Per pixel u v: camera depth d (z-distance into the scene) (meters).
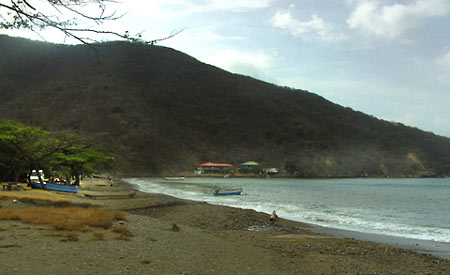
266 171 165.38
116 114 162.62
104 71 197.62
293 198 46.28
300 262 10.25
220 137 196.25
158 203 26.72
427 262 11.45
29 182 30.19
